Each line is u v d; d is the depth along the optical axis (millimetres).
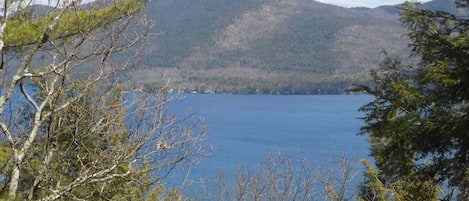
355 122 76500
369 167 8453
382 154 7066
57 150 5691
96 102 5793
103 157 5648
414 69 6941
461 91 6480
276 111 100688
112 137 5922
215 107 105812
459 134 6273
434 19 6887
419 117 6230
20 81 5441
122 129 5926
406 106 6559
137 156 5793
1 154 5852
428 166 6879
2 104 5238
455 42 6152
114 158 5711
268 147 45812
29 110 6461
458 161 6465
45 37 5316
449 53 6480
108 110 5785
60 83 5805
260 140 52688
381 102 6777
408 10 6969
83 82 5691
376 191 7930
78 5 5457
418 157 7164
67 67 5531
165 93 6184
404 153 6871
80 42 5355
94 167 5598
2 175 6047
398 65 7031
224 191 8469
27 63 5348
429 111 6527
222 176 10000
